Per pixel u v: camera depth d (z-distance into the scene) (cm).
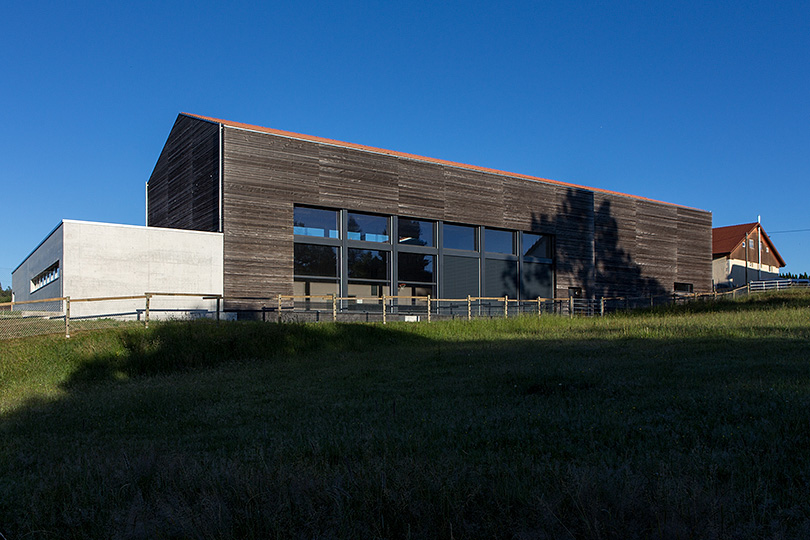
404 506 400
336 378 1195
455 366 1271
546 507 377
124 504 452
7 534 419
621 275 3969
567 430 645
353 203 2953
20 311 2478
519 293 3509
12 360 1311
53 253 2519
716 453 509
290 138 2800
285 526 388
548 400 829
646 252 4119
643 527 366
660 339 1647
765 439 539
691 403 741
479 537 374
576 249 3747
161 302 2452
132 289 2398
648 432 605
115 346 1454
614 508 385
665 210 4259
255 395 1036
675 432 600
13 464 611
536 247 3619
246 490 435
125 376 1331
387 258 3075
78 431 794
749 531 350
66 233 2284
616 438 593
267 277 2691
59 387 1205
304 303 2773
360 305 2939
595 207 3878
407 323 2186
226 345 1570
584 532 361
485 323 2367
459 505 400
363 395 974
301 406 902
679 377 970
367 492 422
